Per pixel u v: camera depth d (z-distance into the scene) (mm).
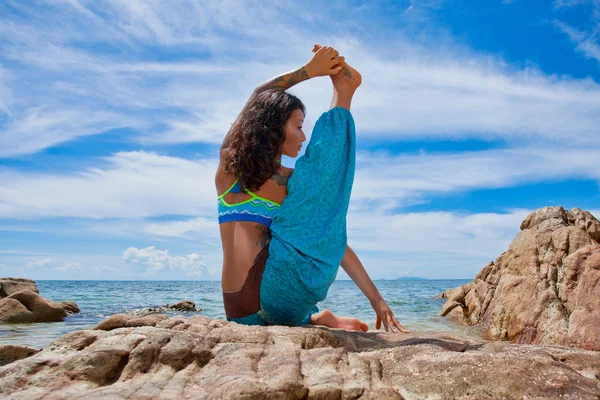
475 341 2533
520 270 7961
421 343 2375
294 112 2904
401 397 1747
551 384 1750
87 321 11461
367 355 2152
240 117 2924
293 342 2104
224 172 2875
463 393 1765
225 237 2797
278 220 2699
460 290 11711
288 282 2605
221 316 13555
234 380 1688
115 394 1647
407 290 36375
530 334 6789
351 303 16375
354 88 3260
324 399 1691
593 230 7930
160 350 1961
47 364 1884
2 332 8812
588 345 5535
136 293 30438
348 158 2947
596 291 6008
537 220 8711
